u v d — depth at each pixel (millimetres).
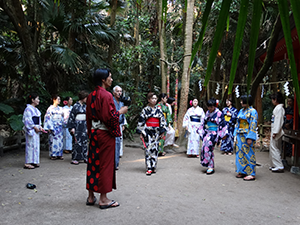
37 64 7430
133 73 10602
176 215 2812
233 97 12469
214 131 4809
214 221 2672
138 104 9539
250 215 2852
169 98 7266
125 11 10531
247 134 4406
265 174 4840
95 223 2578
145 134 4762
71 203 3139
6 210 2865
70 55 7309
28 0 7648
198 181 4277
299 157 5172
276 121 4859
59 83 8516
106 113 2859
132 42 10570
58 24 8086
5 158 5898
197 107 6469
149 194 3535
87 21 8141
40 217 2701
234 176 4652
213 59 608
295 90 517
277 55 6277
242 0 594
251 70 571
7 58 7934
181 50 10883
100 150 2934
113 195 3475
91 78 9211
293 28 3408
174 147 7305
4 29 8008
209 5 660
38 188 3715
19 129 6555
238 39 580
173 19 10547
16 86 9344
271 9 8039
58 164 5445
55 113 5922
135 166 5406
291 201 3340
